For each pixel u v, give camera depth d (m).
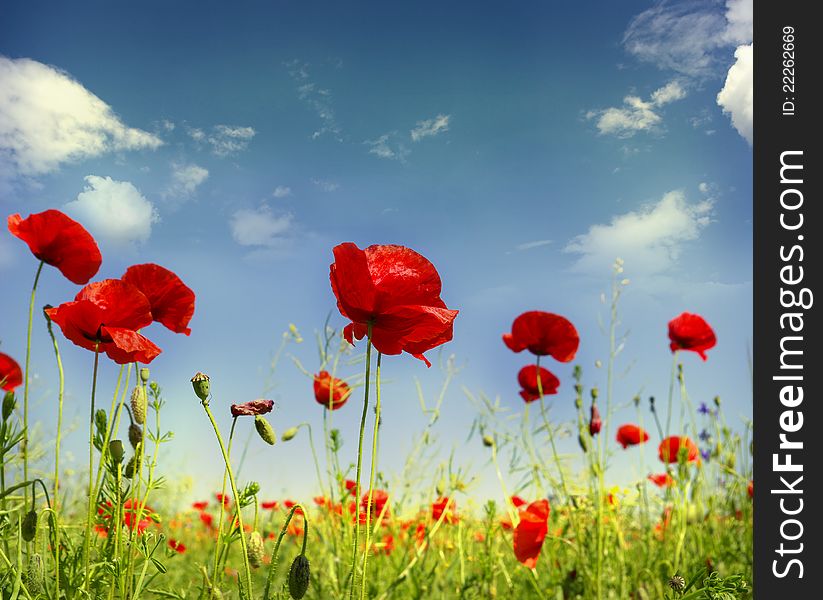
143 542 0.59
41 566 0.55
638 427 1.24
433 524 0.98
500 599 0.97
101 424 0.61
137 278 0.67
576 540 1.01
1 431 0.60
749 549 1.05
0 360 0.73
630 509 1.17
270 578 0.52
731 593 0.59
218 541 0.57
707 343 1.15
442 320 0.53
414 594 0.90
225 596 0.56
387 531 1.00
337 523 0.96
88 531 0.56
